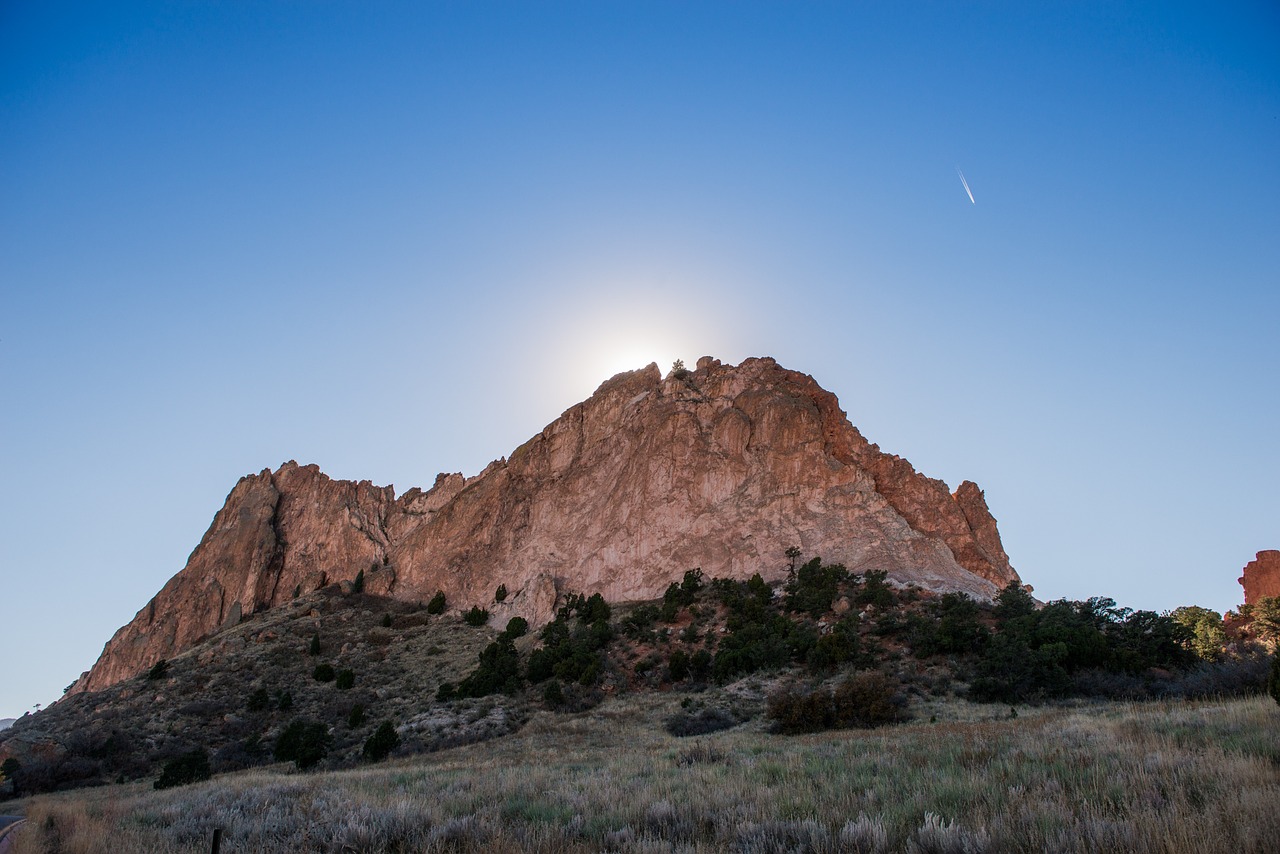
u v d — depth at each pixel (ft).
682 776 61.41
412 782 78.28
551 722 160.35
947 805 37.65
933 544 282.77
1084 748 51.55
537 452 412.77
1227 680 96.58
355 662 266.36
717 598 258.37
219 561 412.77
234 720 205.26
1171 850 25.96
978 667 152.56
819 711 126.72
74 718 229.45
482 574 351.67
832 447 342.23
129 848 45.37
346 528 431.84
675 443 347.56
